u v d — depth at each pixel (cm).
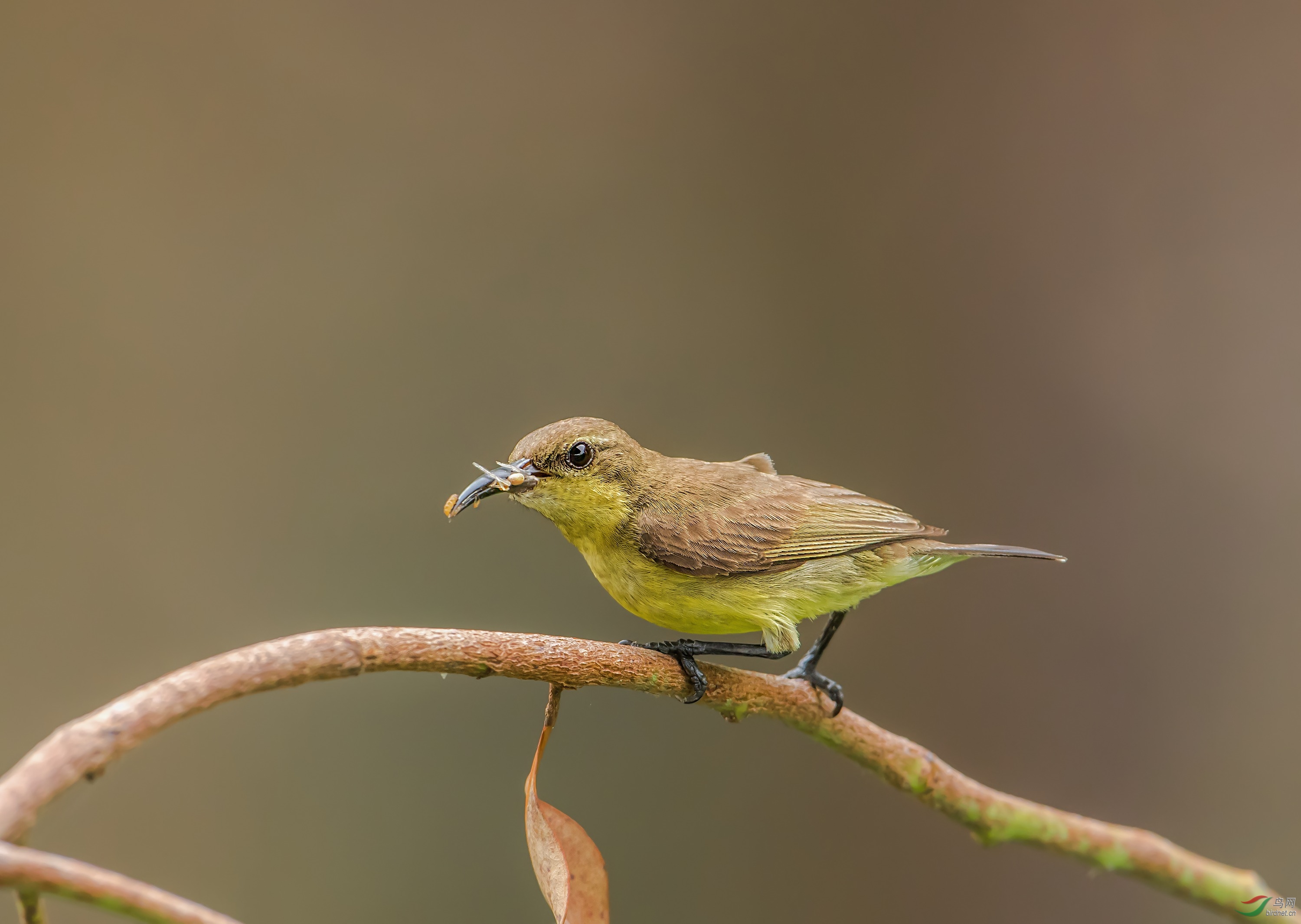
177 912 253
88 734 287
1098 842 320
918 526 325
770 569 324
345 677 317
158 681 309
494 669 319
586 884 319
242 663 316
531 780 319
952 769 320
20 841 266
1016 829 320
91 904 249
